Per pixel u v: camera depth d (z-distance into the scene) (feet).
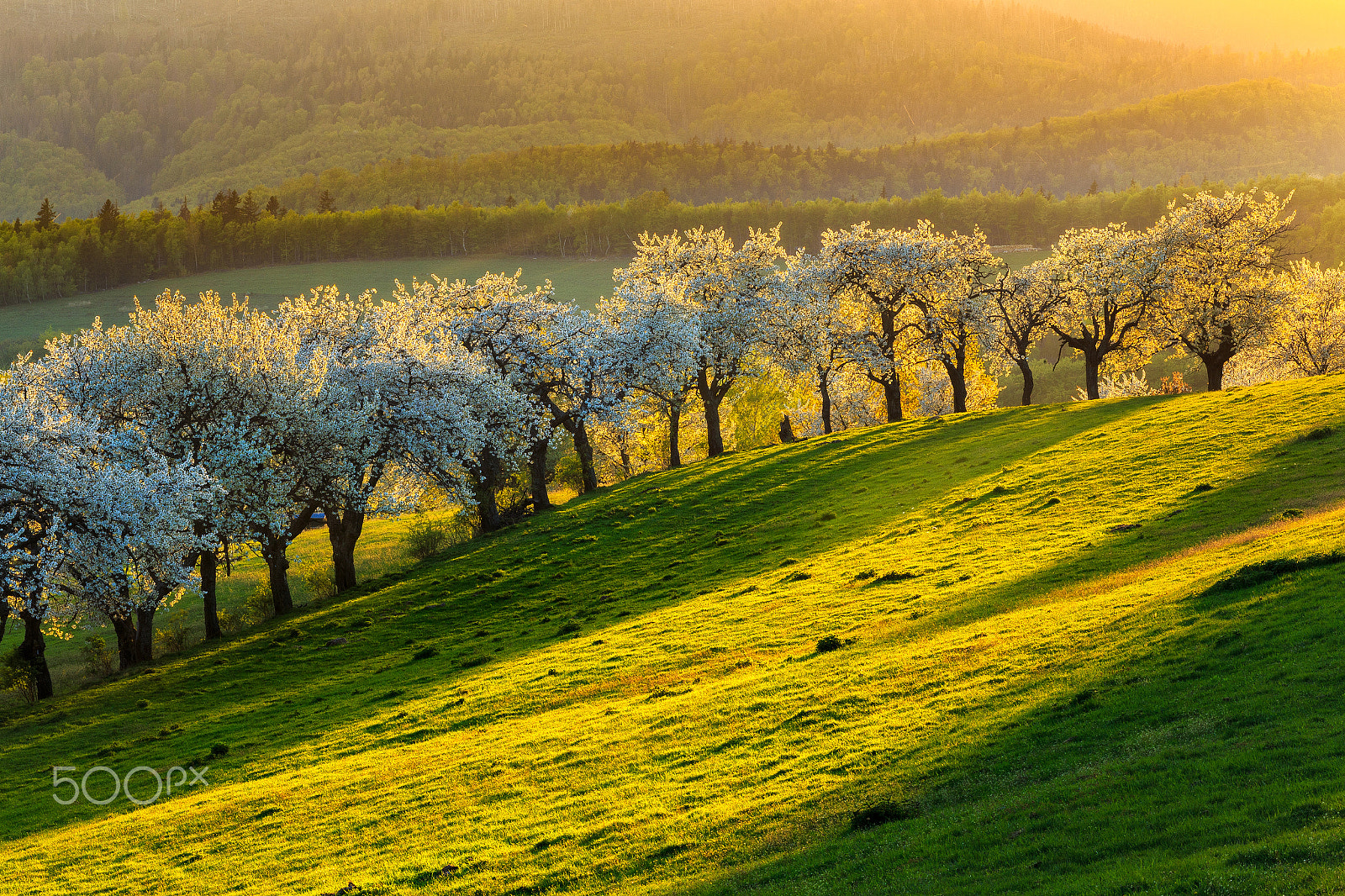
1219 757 53.31
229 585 239.30
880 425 257.14
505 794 82.84
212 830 89.71
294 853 79.56
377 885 68.64
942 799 60.90
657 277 278.26
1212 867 42.63
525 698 112.37
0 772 120.67
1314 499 107.55
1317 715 54.49
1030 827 52.80
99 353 180.45
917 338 287.07
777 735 81.25
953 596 111.14
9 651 200.85
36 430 151.02
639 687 107.24
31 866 87.56
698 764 79.66
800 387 309.42
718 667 107.55
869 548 149.69
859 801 64.18
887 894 50.01
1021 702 72.33
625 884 61.26
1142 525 118.93
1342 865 39.37
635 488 237.66
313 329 224.12
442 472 206.39
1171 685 65.98
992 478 170.71
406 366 207.00
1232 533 103.71
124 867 83.71
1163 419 179.83
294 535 190.60
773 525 183.62
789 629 116.57
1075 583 102.68
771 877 56.75
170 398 174.91
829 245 288.30
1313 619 67.67
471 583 184.34
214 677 151.84
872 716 79.56
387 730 112.57
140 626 171.63
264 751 114.11
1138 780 54.03
